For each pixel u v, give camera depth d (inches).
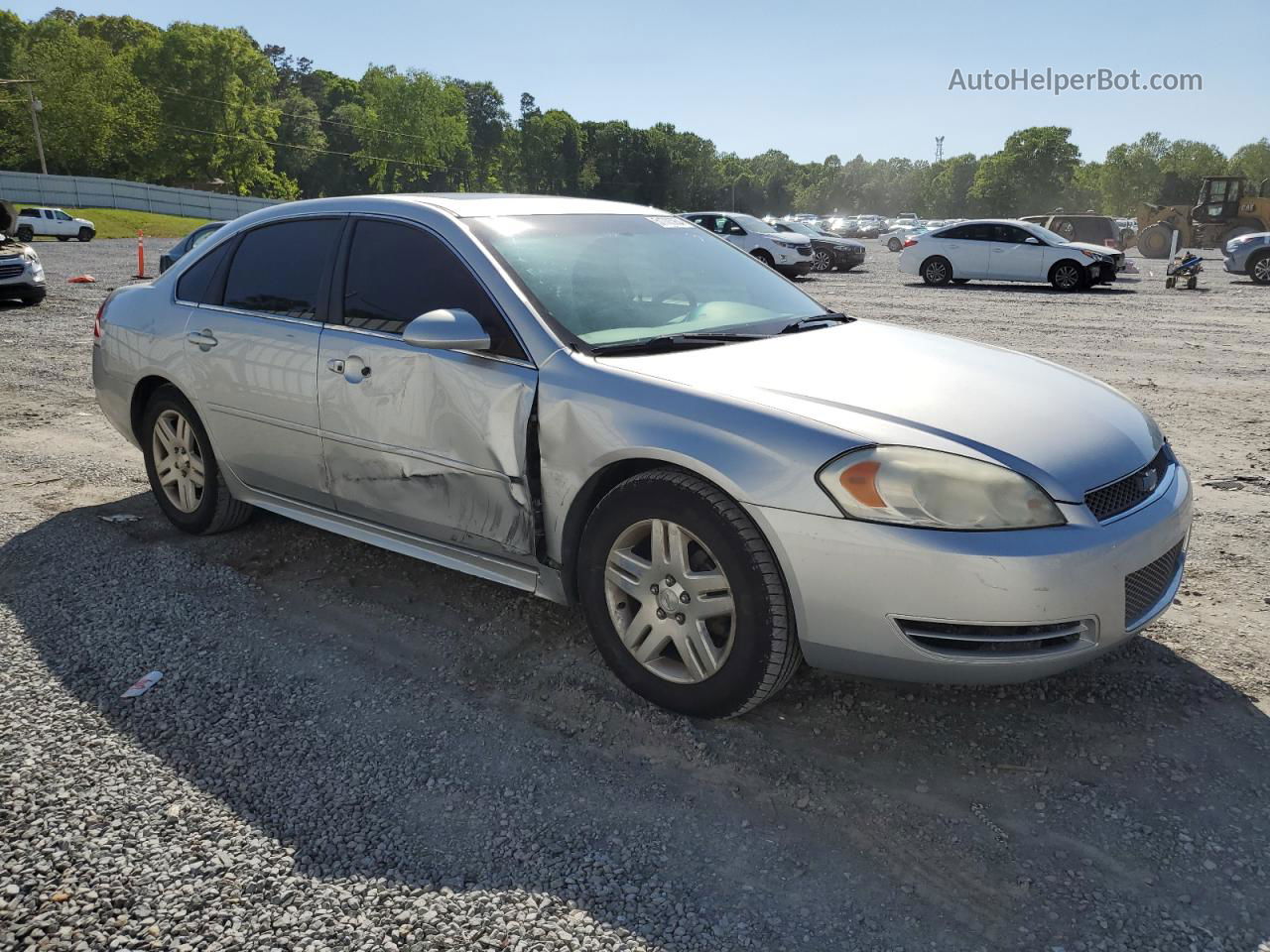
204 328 161.9
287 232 157.0
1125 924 82.0
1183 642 131.7
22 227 1510.8
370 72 4554.6
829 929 82.2
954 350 136.4
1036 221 1115.3
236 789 101.9
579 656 130.0
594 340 124.2
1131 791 99.9
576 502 118.3
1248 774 102.3
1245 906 83.8
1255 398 296.2
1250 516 183.2
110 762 106.7
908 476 97.8
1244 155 5482.3
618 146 5767.7
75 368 354.6
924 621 97.7
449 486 131.2
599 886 87.7
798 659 107.9
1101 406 120.7
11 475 215.9
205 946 80.7
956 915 83.5
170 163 3373.5
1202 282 816.9
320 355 143.1
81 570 160.6
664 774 104.1
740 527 104.0
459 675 126.0
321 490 149.3
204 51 3410.4
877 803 98.7
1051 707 115.7
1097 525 100.7
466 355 127.3
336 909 84.9
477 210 141.7
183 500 175.2
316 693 121.8
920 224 2674.7
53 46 3154.5
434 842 93.8
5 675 125.6
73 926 82.5
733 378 114.3
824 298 653.3
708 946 80.5
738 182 6501.0
